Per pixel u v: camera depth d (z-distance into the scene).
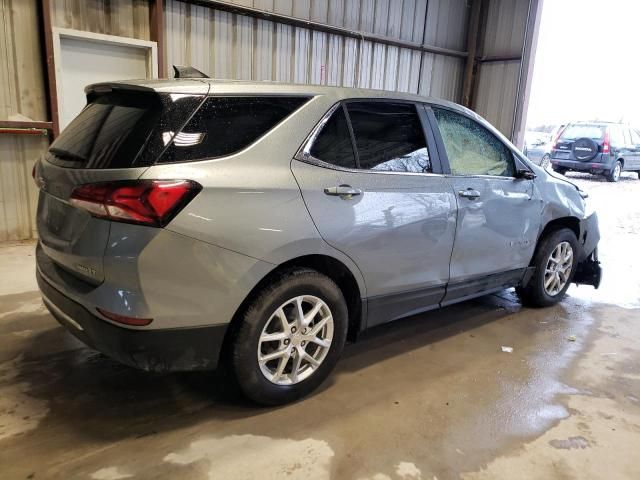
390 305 3.00
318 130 2.59
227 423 2.46
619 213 9.05
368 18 8.27
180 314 2.16
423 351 3.38
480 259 3.50
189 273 2.14
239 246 2.24
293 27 7.38
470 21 9.89
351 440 2.38
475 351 3.41
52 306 2.46
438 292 3.27
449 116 3.34
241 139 2.34
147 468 2.12
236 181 2.24
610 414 2.72
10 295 3.94
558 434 2.51
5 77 5.18
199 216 2.12
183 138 2.18
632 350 3.55
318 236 2.50
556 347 3.54
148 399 2.64
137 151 2.09
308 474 2.14
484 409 2.70
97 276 2.12
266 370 2.52
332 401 2.70
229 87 2.38
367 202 2.70
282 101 2.52
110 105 2.47
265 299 2.40
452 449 2.35
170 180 2.07
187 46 6.43
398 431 2.46
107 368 2.93
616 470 2.27
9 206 5.43
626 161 14.20
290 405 2.64
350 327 2.95
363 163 2.76
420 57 9.33
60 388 2.71
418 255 3.04
